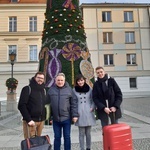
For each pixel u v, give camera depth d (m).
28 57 26.94
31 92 4.47
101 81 5.05
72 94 4.92
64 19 10.30
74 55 9.92
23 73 26.44
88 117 5.00
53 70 9.70
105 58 32.22
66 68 9.67
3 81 26.22
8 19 27.47
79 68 9.80
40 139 3.93
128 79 31.72
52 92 4.84
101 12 32.75
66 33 10.16
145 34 32.97
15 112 15.09
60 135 4.82
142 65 32.25
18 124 10.34
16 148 5.88
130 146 3.87
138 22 33.09
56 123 4.83
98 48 32.09
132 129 8.10
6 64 26.48
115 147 3.73
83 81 5.16
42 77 4.61
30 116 4.39
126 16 33.28
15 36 27.16
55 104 4.77
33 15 27.55
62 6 10.47
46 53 10.12
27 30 27.31
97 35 32.34
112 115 4.93
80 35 10.45
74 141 6.44
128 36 32.94
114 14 32.97
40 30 27.45
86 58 10.17
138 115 12.15
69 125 4.83
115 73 31.77
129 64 32.22
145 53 32.56
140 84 31.73
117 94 5.02
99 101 4.95
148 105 18.78
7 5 27.27
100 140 6.51
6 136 7.54
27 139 3.87
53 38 10.15
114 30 32.69
